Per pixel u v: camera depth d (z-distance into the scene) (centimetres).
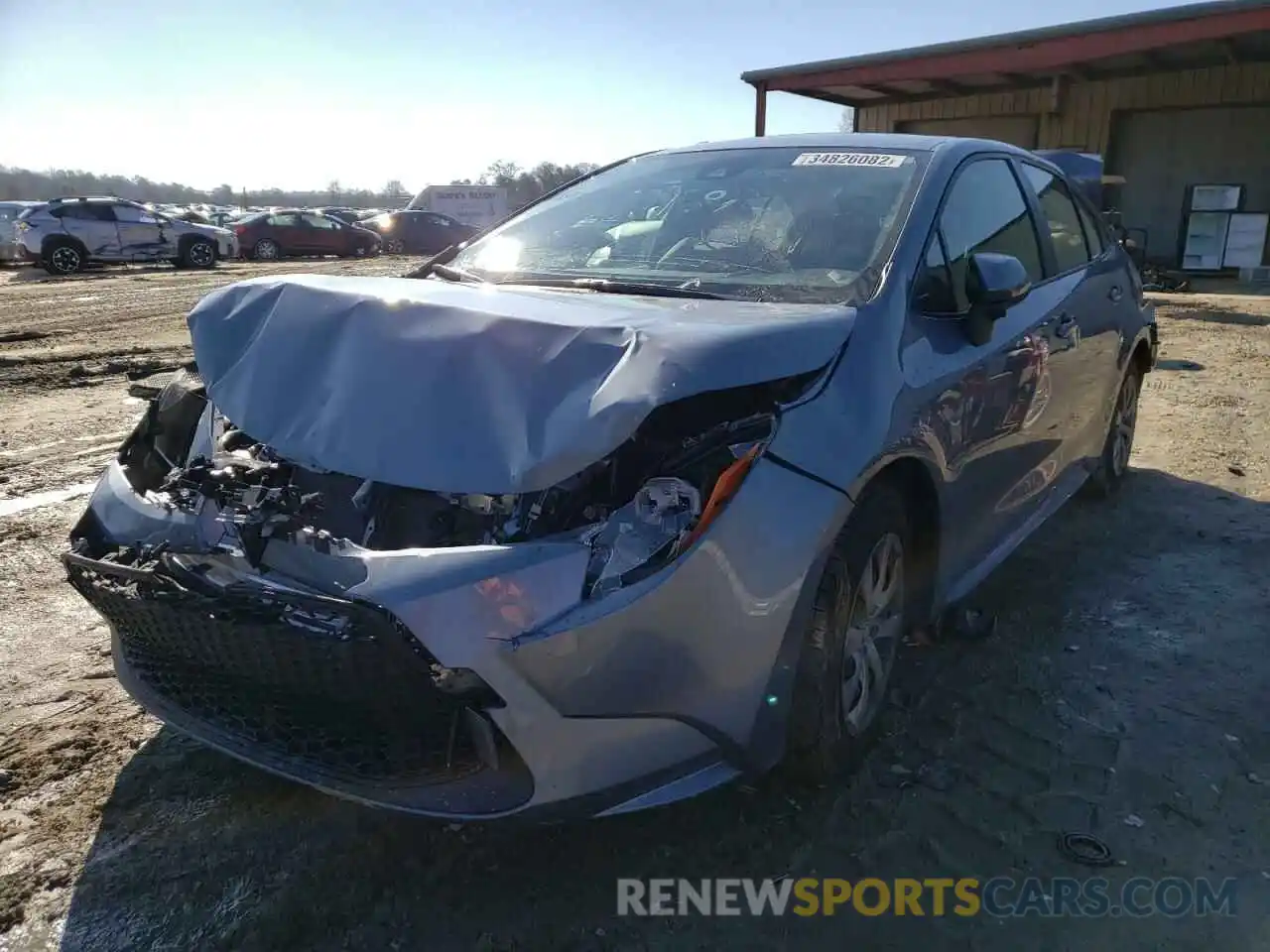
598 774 209
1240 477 557
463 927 222
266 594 205
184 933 219
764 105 1961
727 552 213
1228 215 1808
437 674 200
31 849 245
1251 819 259
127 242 2142
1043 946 218
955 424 288
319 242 2691
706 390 212
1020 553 443
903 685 327
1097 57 1546
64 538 458
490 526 218
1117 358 468
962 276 319
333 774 221
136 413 727
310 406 237
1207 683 329
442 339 234
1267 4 1380
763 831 255
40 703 312
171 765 280
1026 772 279
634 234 339
